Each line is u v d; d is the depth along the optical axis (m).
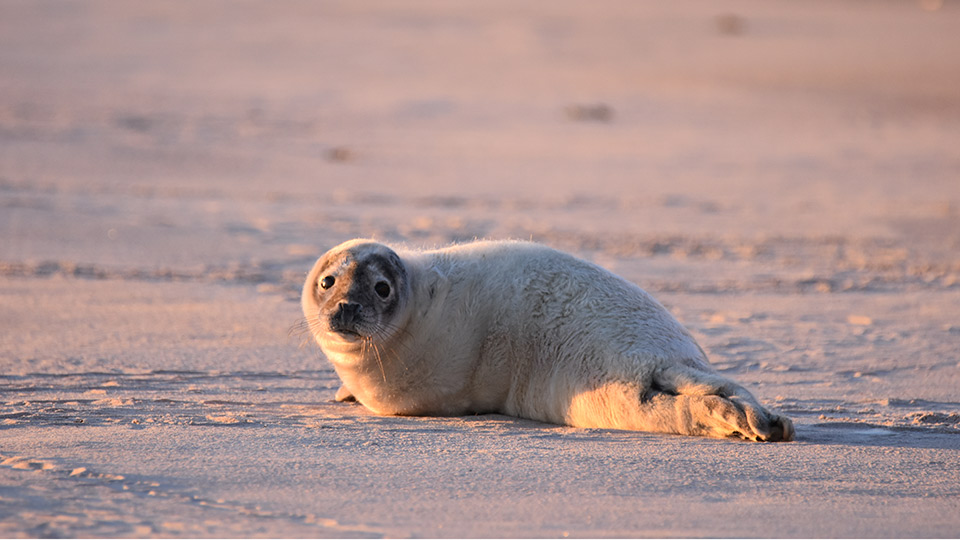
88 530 14.79
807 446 21.84
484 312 25.30
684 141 108.81
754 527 16.09
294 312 40.50
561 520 16.12
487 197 75.62
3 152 81.00
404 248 27.38
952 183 88.25
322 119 111.25
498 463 19.73
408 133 106.19
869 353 35.47
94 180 73.81
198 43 169.00
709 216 70.56
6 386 28.05
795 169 94.00
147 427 22.47
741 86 153.75
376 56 168.25
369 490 17.53
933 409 27.41
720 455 20.72
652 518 16.38
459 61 167.75
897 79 166.38
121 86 124.44
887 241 62.81
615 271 51.56
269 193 73.56
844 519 16.64
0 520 15.12
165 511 15.89
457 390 25.52
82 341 34.25
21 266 47.66
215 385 29.16
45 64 136.75
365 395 25.73
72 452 19.56
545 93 140.38
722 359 34.19
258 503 16.53
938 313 43.84
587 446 21.44
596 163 93.94
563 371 24.34
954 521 16.67
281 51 166.75
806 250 59.53
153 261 50.56
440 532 15.38
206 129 99.56
